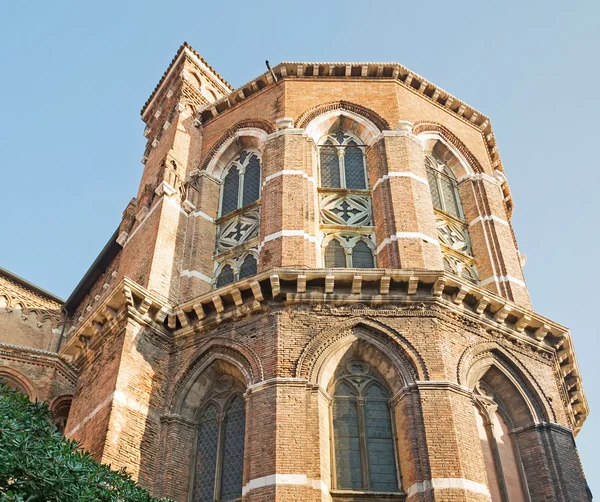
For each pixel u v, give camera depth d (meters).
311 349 20.89
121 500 15.34
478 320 22.58
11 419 14.96
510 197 31.66
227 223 27.56
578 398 25.52
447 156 29.95
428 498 18.12
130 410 20.84
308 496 17.98
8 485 13.84
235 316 22.45
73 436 21.94
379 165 26.91
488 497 18.55
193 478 20.88
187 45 36.56
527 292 26.08
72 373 30.73
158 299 23.16
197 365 22.39
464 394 20.39
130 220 30.81
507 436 21.81
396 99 29.30
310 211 25.38
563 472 20.75
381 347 21.14
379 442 20.08
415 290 21.92
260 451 18.91
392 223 24.88
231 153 30.16
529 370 22.69
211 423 21.80
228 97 31.42
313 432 19.25
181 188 28.34
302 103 29.16
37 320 35.34
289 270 21.83
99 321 23.52
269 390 20.05
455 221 27.75
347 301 21.88
